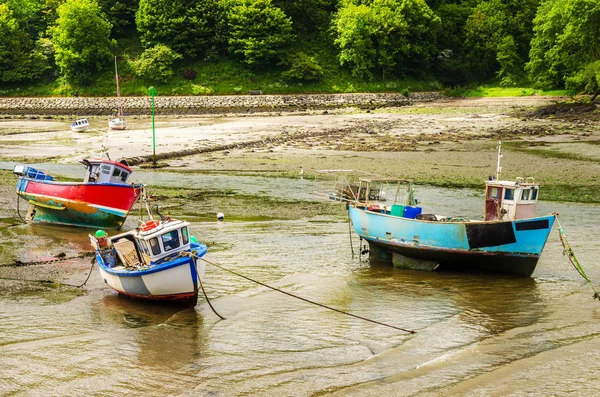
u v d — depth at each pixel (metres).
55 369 13.74
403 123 75.62
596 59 91.06
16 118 94.25
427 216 21.81
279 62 115.31
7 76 114.81
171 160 49.28
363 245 24.64
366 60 117.81
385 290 19.12
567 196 33.75
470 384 12.68
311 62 115.12
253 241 25.17
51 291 19.25
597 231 26.16
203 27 117.38
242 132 68.00
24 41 120.06
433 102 107.56
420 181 38.72
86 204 28.31
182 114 97.69
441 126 71.00
